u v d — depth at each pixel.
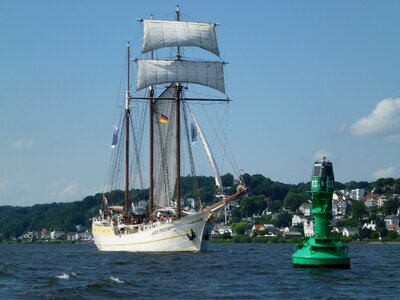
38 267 99.50
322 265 75.94
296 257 77.38
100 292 61.25
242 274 78.44
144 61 145.62
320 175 73.19
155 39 145.25
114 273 82.69
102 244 151.62
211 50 147.50
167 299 57.12
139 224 137.38
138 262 103.56
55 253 172.75
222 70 147.25
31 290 63.72
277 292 60.94
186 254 122.62
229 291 62.00
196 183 141.62
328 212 74.94
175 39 146.00
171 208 137.62
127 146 154.12
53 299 57.56
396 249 184.25
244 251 159.88
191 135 134.25
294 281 68.25
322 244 75.94
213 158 130.38
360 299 56.31
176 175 141.62
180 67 145.12
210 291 62.16
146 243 132.88
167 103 143.88
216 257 115.69
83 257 129.62
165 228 127.94
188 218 125.38
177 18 149.00
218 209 126.75
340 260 76.00
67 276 78.19
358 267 89.75
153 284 67.69
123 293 60.72
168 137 143.38
